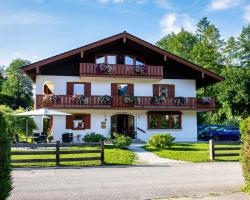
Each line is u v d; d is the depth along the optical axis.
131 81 29.08
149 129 28.77
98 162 14.45
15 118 26.44
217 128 30.83
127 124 29.30
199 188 9.06
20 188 9.06
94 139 22.59
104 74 27.22
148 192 8.54
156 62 29.77
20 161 13.55
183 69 30.16
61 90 27.34
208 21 60.31
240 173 11.84
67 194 8.30
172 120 29.47
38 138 22.00
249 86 35.06
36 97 26.00
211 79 30.41
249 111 35.72
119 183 9.82
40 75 27.06
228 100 35.91
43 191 8.66
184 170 12.60
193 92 30.11
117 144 19.78
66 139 24.38
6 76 75.12
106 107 26.97
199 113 44.94
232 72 36.38
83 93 27.89
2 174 5.59
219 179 10.55
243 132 8.21
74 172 12.03
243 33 49.75
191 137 29.59
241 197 7.73
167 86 29.75
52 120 27.27
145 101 28.08
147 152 18.58
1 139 5.62
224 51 51.78
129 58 29.17
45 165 13.71
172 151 18.83
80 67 26.84
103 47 28.55
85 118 27.58
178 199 7.65
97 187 9.20
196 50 51.59
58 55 25.83
